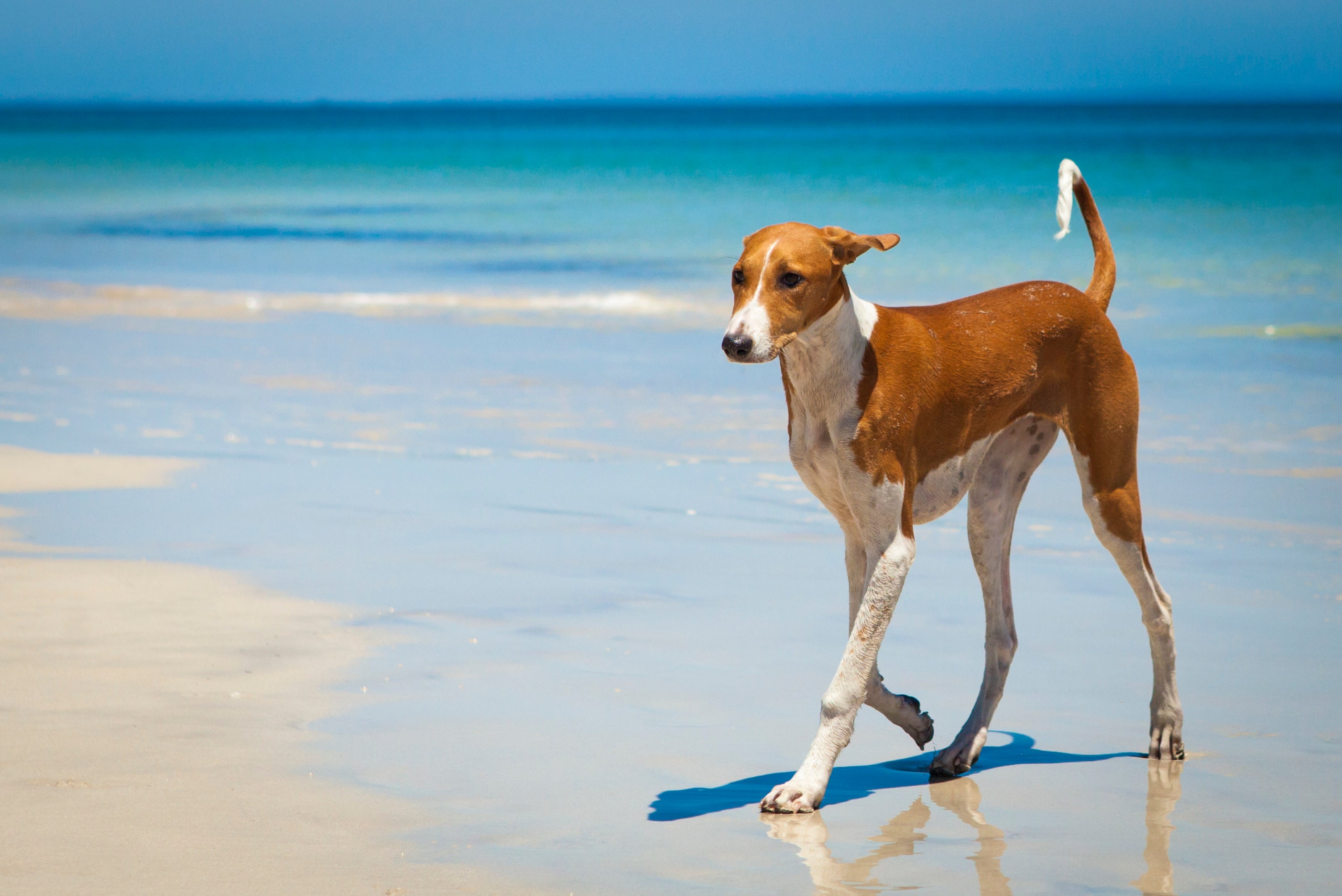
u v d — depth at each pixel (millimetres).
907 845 4289
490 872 4004
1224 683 5934
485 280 22219
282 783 4730
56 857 4043
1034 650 6445
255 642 6410
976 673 6148
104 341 16391
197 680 5844
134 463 10375
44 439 11242
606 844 4258
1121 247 23484
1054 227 26531
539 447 11000
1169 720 5109
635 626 6781
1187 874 4043
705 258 24672
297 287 21656
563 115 154500
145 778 4734
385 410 12398
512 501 9367
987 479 5266
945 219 29016
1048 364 5117
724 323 17297
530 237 28844
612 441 11156
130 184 45812
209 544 8203
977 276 20969
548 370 14258
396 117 155000
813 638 6602
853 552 5039
